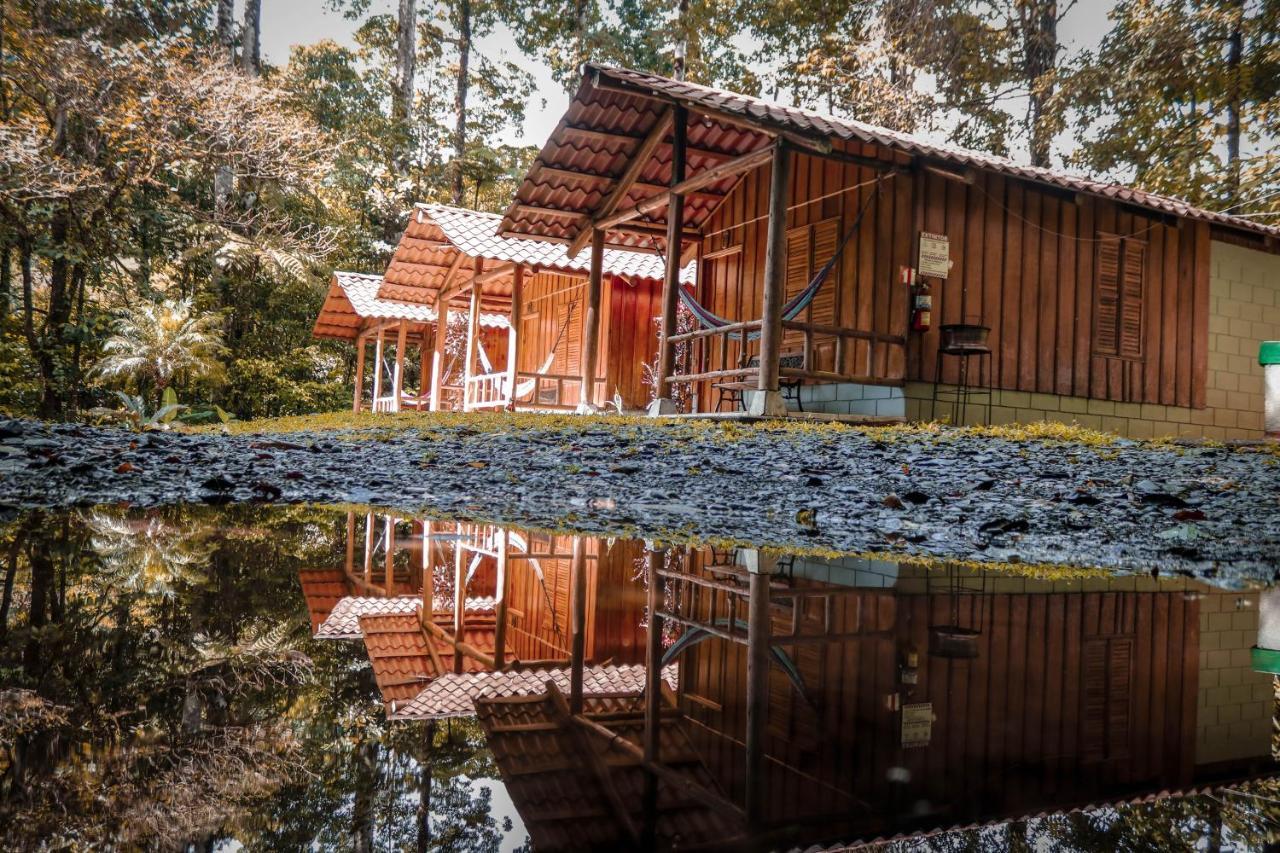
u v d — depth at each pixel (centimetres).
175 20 2030
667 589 247
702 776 99
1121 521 386
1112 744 111
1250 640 179
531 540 335
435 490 481
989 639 176
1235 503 416
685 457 568
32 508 350
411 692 134
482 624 205
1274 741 114
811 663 158
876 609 208
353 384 2561
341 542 310
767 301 750
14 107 1600
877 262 866
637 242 1216
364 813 79
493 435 686
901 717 123
